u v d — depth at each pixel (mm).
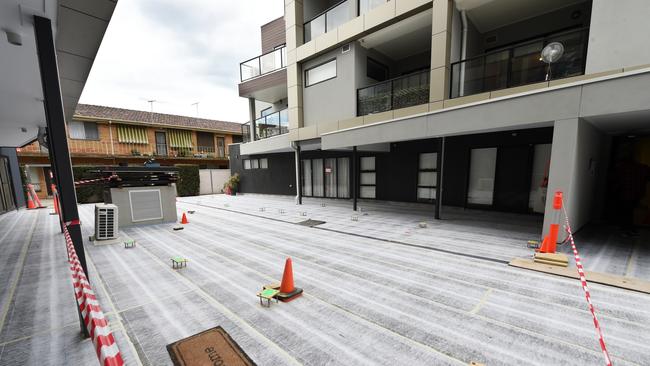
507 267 3746
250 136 15180
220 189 18906
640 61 4324
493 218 7148
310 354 2006
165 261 4254
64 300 3080
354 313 2592
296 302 2822
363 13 8547
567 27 7031
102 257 4488
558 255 3818
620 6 4414
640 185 6105
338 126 9523
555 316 2490
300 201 11430
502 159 7605
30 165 15016
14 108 6035
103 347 1104
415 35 8719
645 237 5031
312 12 11422
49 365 1971
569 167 4219
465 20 7270
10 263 4426
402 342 2135
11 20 2641
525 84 5969
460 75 7250
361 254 4414
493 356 1960
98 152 17484
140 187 7234
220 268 3900
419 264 3904
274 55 12953
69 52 3861
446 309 2643
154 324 2447
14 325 2533
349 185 11758
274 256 4406
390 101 8391
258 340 2188
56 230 7039
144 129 19484
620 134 6266
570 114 4176
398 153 9883
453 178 8508
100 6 2807
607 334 2205
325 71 10125
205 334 2279
